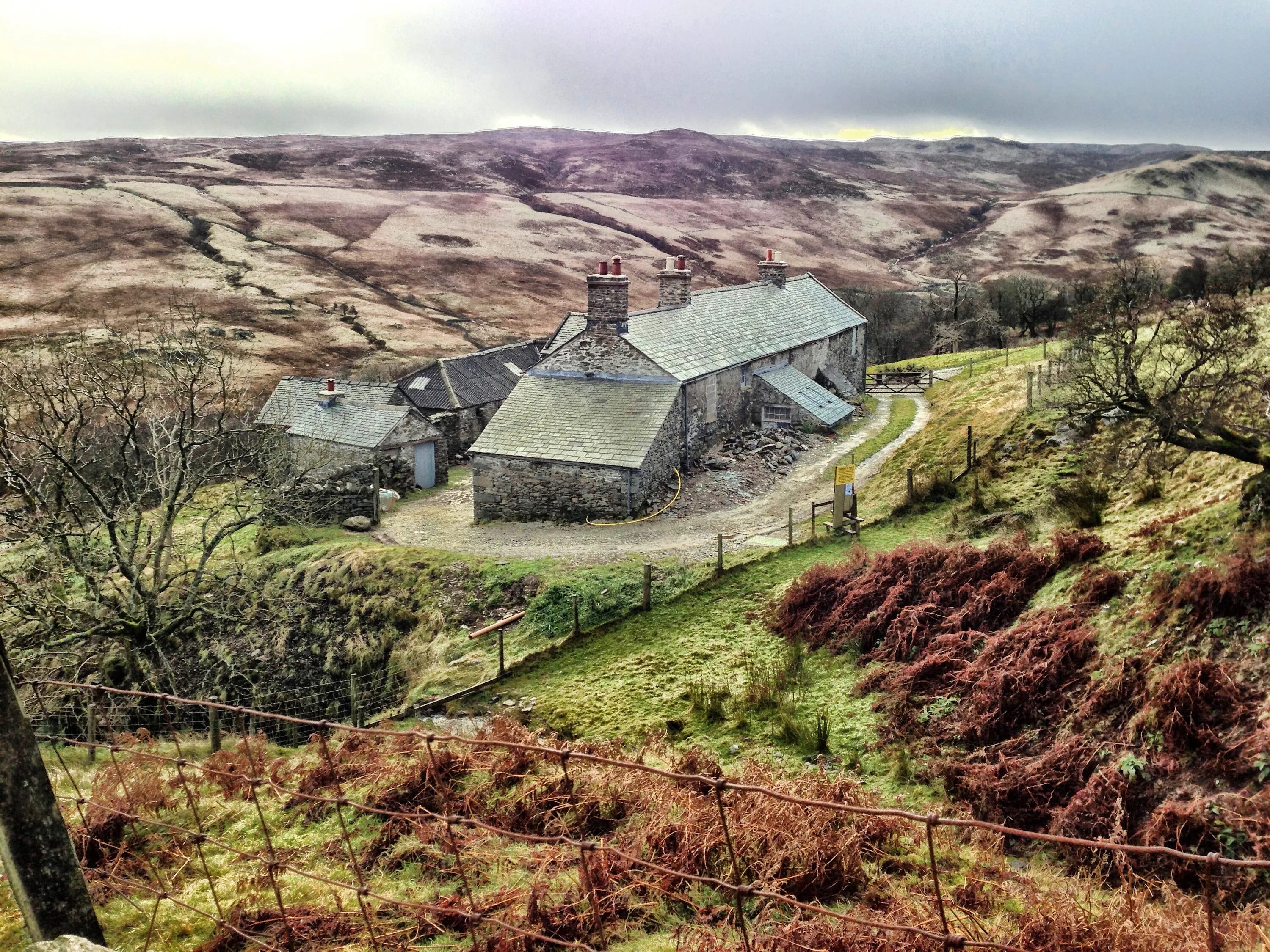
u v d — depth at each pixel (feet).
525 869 28.81
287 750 49.08
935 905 25.07
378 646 80.69
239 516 100.27
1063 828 33.96
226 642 89.45
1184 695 34.76
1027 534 60.13
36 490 77.66
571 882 27.04
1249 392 51.16
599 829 31.83
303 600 90.84
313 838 32.73
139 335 126.72
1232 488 50.14
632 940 24.88
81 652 85.92
